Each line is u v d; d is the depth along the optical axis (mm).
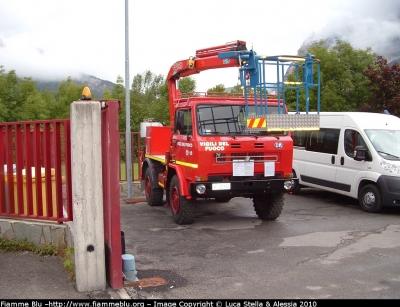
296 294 4855
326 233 7824
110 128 4754
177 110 9023
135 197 12648
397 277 5418
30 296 4586
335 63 22375
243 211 10180
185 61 9984
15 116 28375
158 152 11164
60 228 5840
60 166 5734
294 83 7742
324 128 11539
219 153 8023
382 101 18875
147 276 5492
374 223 8680
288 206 10859
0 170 6391
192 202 8516
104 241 5051
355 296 4785
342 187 10773
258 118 7242
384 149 9852
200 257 6383
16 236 6230
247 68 7879
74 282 4977
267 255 6453
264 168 8312
